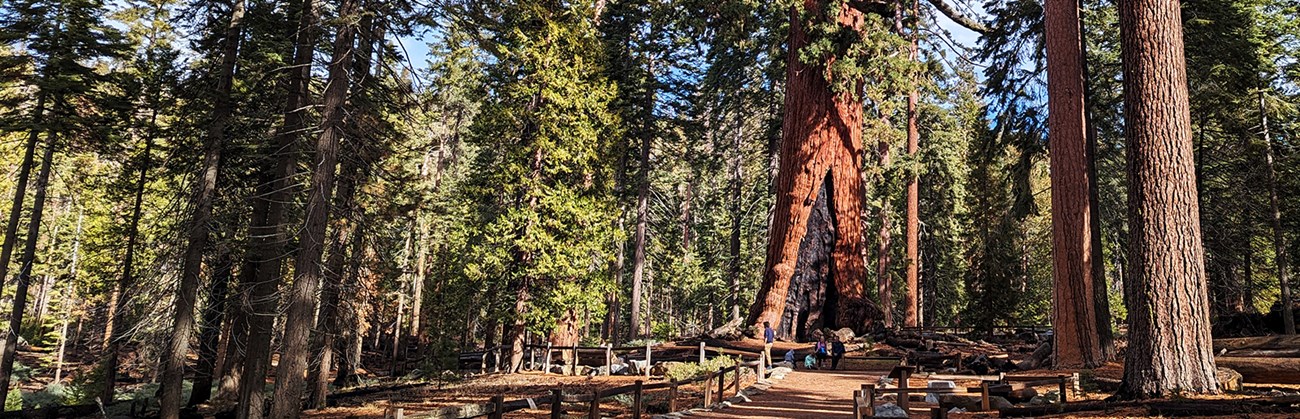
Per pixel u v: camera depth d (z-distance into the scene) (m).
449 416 8.62
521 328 23.78
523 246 22.42
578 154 23.91
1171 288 10.22
